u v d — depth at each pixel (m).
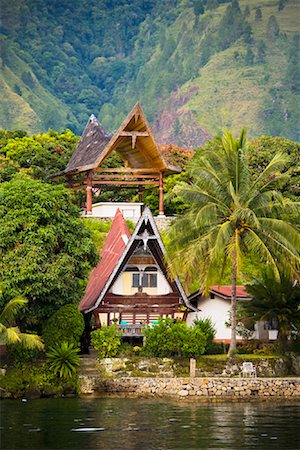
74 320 62.59
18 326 64.00
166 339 62.41
